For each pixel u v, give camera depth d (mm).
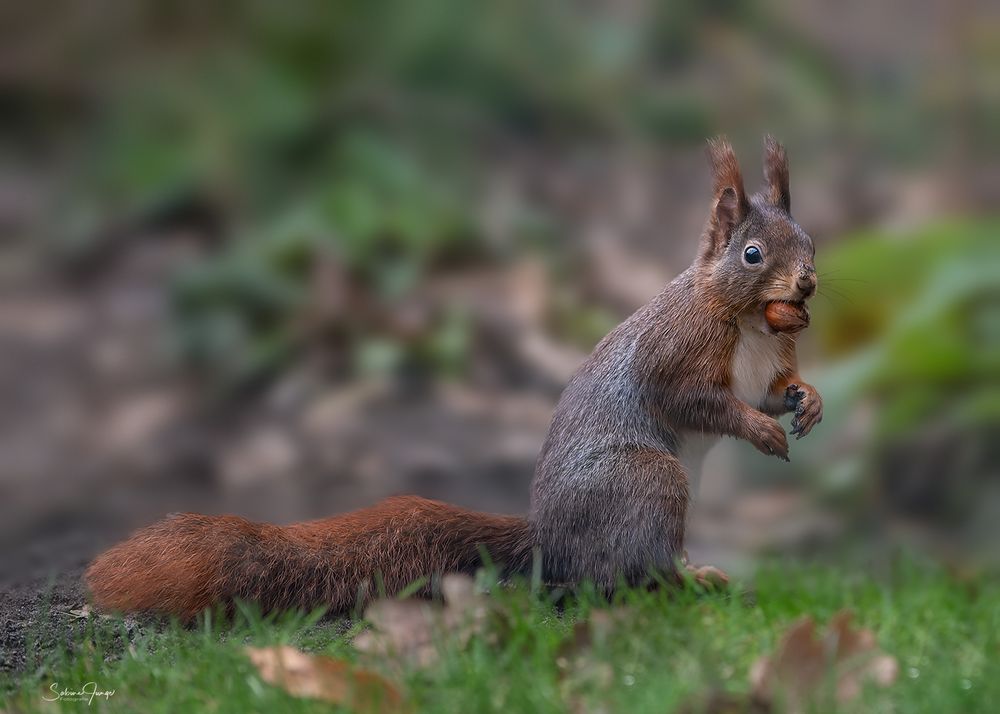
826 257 12438
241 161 16438
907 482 11031
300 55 17719
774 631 6219
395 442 11914
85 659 6445
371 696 5453
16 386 13219
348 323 13602
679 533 7137
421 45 18078
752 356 7496
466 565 7348
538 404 12547
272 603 7062
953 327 11180
